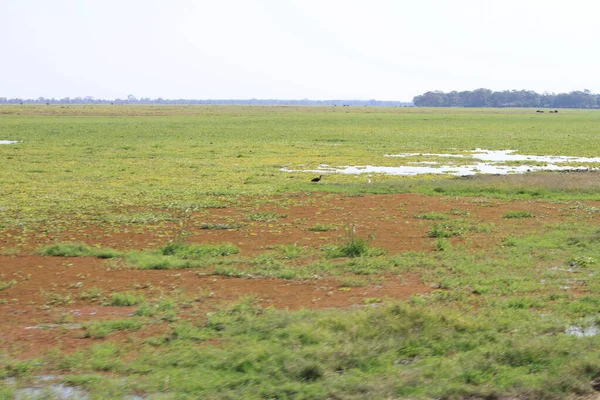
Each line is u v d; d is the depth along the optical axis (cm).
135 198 2480
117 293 1180
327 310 1076
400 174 3466
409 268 1402
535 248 1612
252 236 1780
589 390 784
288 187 2798
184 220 2016
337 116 12062
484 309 1089
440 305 1102
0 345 914
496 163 4069
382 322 970
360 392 768
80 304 1131
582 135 6938
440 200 2456
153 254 1515
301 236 1780
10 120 9138
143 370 824
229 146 5150
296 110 16875
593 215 2127
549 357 864
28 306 1113
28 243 1662
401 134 6850
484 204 2366
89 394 758
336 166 3844
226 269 1362
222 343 925
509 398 767
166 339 938
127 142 5431
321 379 805
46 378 805
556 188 2708
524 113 16338
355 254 1525
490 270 1385
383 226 1927
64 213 2128
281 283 1280
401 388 777
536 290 1229
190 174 3347
